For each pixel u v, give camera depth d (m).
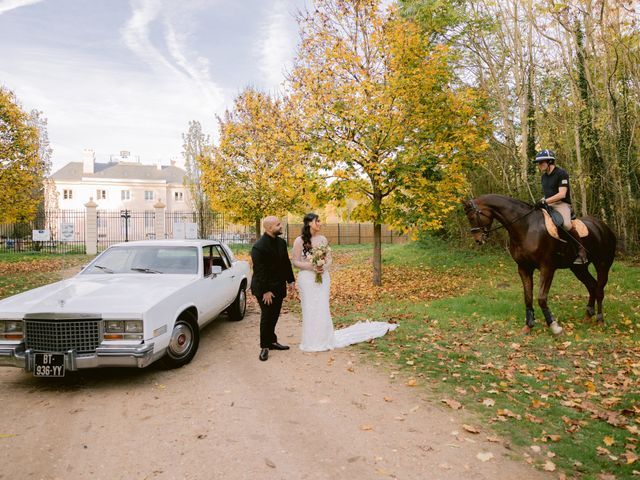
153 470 3.23
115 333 4.71
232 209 21.00
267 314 5.96
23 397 4.68
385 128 10.56
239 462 3.34
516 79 14.73
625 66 13.49
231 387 4.92
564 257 6.81
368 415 4.19
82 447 3.59
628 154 13.55
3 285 12.86
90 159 54.34
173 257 6.64
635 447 3.52
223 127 20.98
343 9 11.12
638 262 12.75
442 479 3.11
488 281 11.97
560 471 3.22
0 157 16.28
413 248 19.22
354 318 8.41
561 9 12.67
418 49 10.73
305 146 10.94
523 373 5.31
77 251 25.98
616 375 5.18
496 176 16.77
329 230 35.59
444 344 6.54
